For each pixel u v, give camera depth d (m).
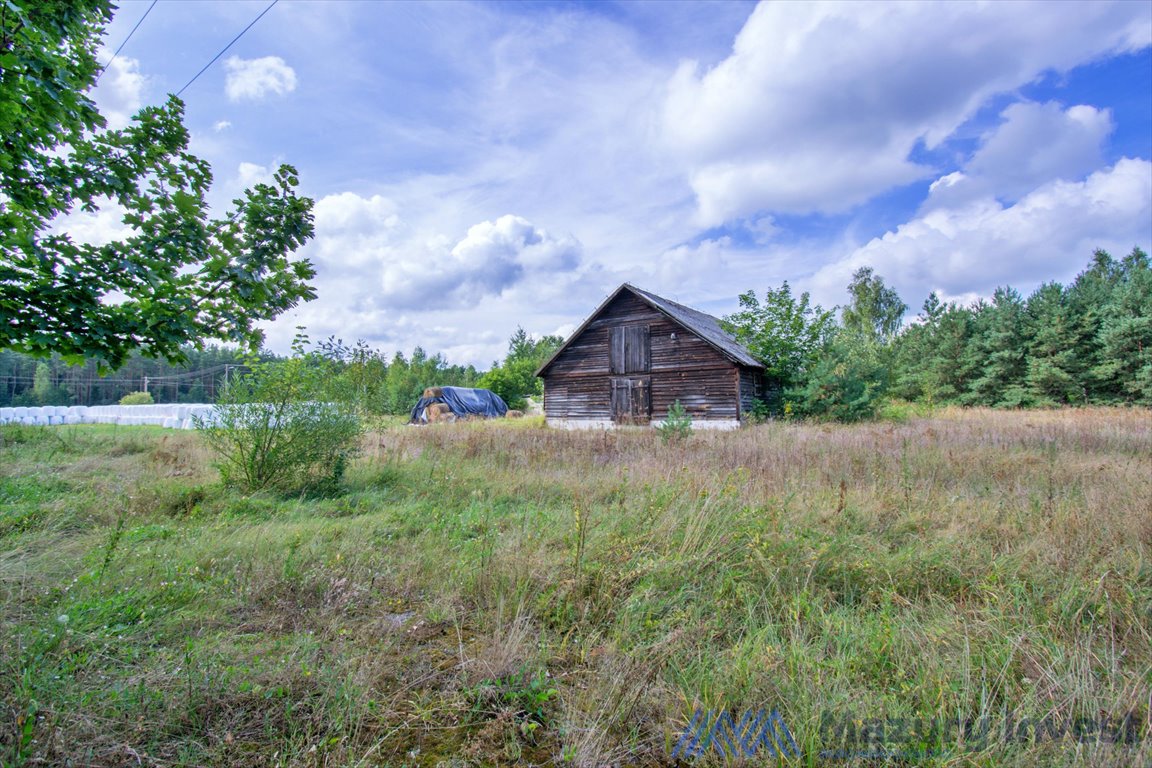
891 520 5.43
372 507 6.87
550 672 2.85
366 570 4.19
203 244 2.83
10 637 2.75
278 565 4.21
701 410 21.41
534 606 3.55
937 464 8.41
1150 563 3.92
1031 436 12.30
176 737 2.25
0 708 2.17
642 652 2.90
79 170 2.82
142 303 2.71
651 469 8.08
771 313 23.19
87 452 11.17
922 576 4.00
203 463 9.73
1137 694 2.42
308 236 3.06
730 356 20.23
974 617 3.28
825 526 5.04
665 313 21.86
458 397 30.42
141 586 3.68
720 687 2.53
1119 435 12.20
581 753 2.19
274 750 2.18
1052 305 32.88
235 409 7.88
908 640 2.96
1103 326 31.09
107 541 4.70
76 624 2.96
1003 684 2.55
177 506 6.61
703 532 4.59
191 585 3.73
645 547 4.38
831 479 7.29
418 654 3.03
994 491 6.50
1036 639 2.93
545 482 7.81
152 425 22.55
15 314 2.40
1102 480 6.96
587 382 24.25
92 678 2.51
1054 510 5.16
